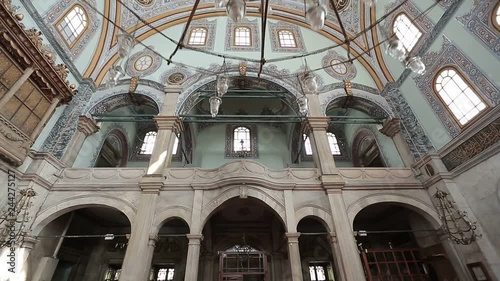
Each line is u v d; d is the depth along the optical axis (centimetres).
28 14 1073
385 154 1532
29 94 947
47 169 1072
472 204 1012
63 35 1266
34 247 1002
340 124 2062
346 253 984
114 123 1686
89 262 1449
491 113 941
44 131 1168
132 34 579
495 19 955
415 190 1178
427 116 1256
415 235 1262
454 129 1113
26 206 918
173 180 1151
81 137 1269
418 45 1309
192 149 1892
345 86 1548
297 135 1856
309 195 1139
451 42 1132
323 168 1205
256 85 1588
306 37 1834
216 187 1120
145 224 1004
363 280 931
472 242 964
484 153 963
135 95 1469
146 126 2014
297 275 941
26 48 884
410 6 1350
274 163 1886
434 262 1120
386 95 1499
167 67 1577
